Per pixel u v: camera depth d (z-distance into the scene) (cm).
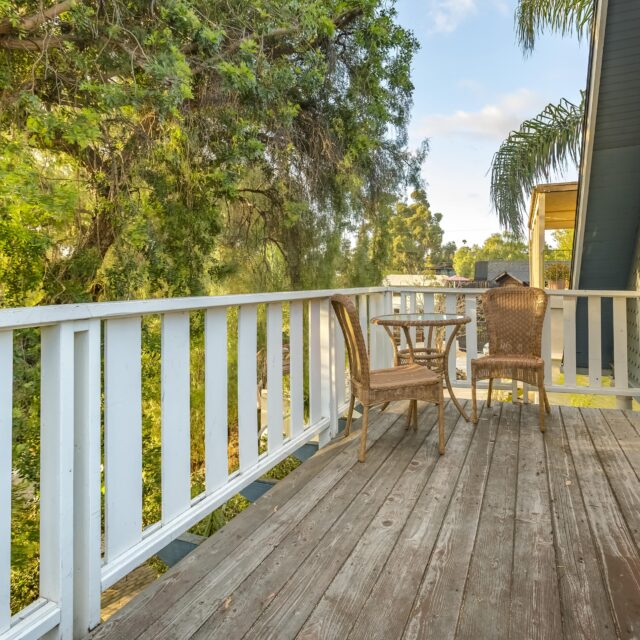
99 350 147
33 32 309
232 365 526
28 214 312
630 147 479
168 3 317
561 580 162
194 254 437
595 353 418
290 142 479
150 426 430
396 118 561
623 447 300
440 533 194
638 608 147
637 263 574
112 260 389
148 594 156
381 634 136
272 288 555
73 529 141
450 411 390
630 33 398
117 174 377
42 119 304
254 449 241
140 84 345
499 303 395
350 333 286
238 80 363
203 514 198
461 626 139
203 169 425
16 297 339
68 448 135
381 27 481
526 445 304
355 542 188
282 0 379
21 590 354
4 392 124
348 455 288
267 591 157
